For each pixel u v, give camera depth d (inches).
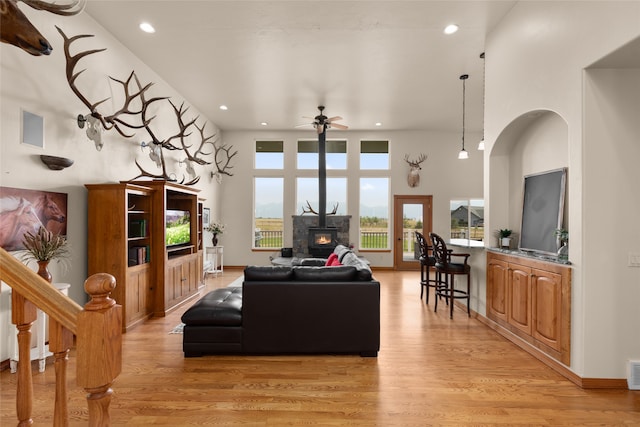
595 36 92.0
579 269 98.3
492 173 154.9
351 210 316.5
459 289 192.2
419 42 159.5
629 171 96.6
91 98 140.7
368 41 159.2
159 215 162.6
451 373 104.9
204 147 272.2
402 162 315.9
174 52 170.2
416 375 103.3
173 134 216.1
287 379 99.9
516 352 122.0
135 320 147.3
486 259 155.3
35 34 77.5
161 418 80.0
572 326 100.9
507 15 136.7
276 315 116.0
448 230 313.7
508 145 151.6
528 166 141.9
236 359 114.0
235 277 269.4
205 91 221.0
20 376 42.0
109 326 38.9
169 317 161.5
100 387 38.9
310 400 88.4
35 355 104.3
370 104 243.8
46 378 98.0
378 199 321.7
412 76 196.2
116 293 138.7
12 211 104.6
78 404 85.4
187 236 201.3
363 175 317.7
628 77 96.1
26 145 109.9
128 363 110.3
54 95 121.3
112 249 138.2
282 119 282.7
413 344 129.3
